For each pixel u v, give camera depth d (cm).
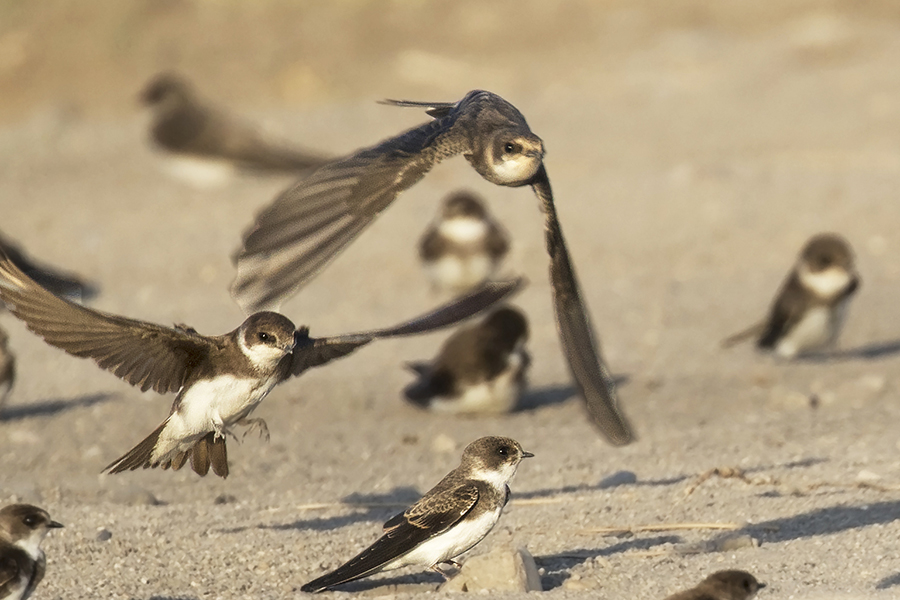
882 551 873
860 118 3000
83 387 1563
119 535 970
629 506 1025
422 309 1909
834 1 4194
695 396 1474
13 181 2759
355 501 1099
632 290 1983
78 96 3481
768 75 3509
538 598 810
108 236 2336
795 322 1619
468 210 1933
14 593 753
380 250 2227
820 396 1457
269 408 1464
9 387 1398
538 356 1705
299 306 1931
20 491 1102
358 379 1594
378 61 3731
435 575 899
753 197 2434
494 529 987
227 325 1802
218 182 2347
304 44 3806
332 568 902
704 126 3042
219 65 3662
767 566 862
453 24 4031
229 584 875
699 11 4203
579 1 4291
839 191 2438
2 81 3584
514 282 667
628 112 3219
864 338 1734
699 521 974
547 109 3288
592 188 2558
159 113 2381
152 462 752
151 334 686
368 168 496
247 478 1197
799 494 1036
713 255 2150
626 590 830
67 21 3850
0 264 627
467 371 1407
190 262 2173
